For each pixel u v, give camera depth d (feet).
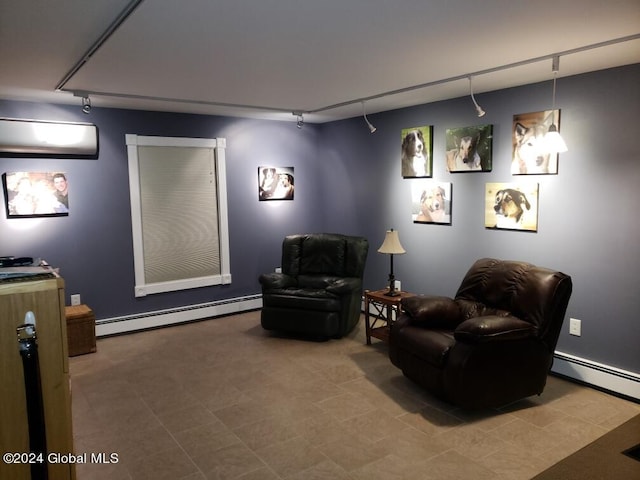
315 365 13.35
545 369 10.62
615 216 11.15
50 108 14.60
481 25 8.15
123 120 15.88
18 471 5.12
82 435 9.70
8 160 14.08
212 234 18.16
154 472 8.42
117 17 7.57
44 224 14.76
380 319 16.62
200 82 12.16
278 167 19.44
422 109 15.79
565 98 11.89
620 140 10.94
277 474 8.29
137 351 14.65
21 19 7.57
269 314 15.72
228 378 12.51
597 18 7.85
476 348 9.82
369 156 18.07
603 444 4.24
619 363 11.30
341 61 10.35
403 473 8.27
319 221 20.77
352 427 9.88
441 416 10.32
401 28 8.25
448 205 15.14
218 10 7.32
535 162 12.61
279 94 13.97
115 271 16.11
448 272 15.44
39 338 5.10
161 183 16.83
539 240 12.75
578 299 12.00
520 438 9.37
